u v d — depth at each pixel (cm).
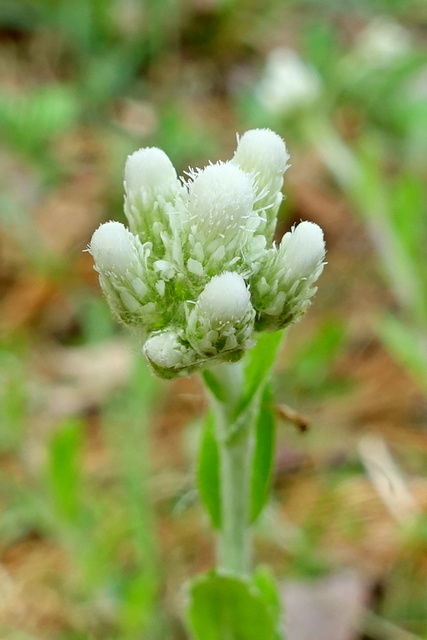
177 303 17
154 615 23
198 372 17
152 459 28
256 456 19
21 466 27
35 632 23
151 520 24
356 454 27
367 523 25
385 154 42
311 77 36
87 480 27
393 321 26
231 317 16
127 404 27
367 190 30
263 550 25
